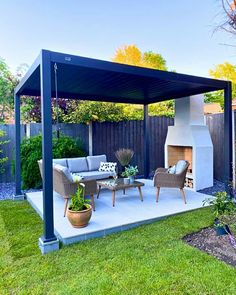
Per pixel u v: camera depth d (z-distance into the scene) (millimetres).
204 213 4520
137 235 3619
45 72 3285
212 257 2922
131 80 5156
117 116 8375
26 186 6934
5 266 2818
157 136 9008
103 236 3643
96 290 2355
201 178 6660
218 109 13219
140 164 8945
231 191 5246
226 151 5395
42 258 2980
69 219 3746
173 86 5773
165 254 3002
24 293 2348
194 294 2270
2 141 7699
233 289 2328
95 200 5395
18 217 4500
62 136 7672
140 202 5223
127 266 2756
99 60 3818
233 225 3611
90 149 8078
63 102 9078
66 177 4348
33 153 6898
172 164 7598
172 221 4152
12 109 10242
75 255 3045
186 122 6988
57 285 2451
